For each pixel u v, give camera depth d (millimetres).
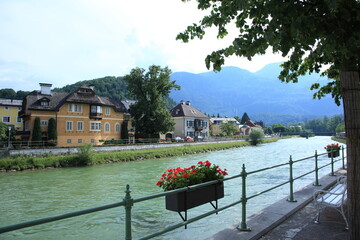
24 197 14094
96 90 123688
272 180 15953
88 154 29219
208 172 4855
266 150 49094
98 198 13562
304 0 3576
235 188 13836
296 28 3000
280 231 4676
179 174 4691
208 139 62344
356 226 3490
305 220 5219
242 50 3600
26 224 2100
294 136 148750
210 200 4824
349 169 3547
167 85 52250
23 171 24688
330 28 3178
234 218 8859
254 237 4312
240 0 3271
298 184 14281
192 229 7941
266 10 3348
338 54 4070
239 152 44812
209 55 4266
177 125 70875
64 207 12070
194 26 4840
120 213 10453
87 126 44719
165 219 9445
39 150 29797
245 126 124125
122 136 50125
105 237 8180
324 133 189750
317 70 5762
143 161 32625
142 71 51531
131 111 51438
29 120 40906
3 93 91188
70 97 42969
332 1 2826
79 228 9008
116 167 26766
